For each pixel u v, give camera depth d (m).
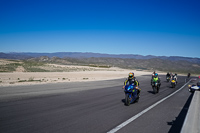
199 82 16.56
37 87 14.52
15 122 5.45
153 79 14.38
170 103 10.05
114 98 10.89
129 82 9.51
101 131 5.01
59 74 37.06
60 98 10.03
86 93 12.47
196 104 8.48
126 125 5.66
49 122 5.59
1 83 17.03
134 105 9.13
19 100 8.93
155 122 6.13
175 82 21.02
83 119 6.11
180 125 5.86
